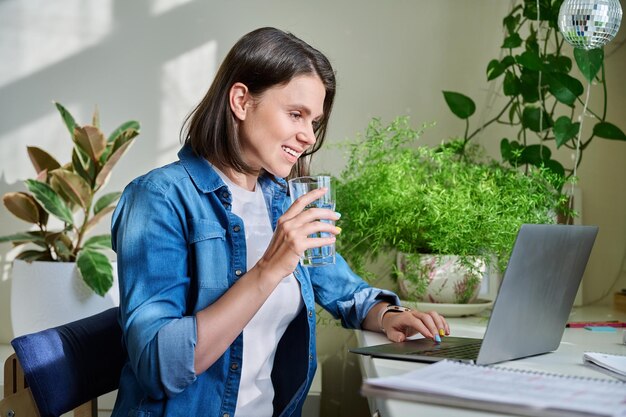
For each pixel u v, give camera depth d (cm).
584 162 259
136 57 262
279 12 260
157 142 263
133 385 146
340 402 260
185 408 144
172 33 262
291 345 168
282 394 168
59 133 265
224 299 135
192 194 152
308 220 134
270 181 169
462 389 101
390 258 246
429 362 135
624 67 256
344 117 261
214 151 156
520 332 136
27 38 263
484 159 259
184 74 262
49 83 263
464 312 207
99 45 262
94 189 238
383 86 260
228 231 154
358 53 260
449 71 259
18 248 263
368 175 220
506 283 126
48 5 262
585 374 128
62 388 147
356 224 212
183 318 135
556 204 212
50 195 229
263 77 152
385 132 238
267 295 135
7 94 264
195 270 150
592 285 262
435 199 200
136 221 145
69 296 225
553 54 245
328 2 260
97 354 156
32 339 146
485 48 259
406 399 101
